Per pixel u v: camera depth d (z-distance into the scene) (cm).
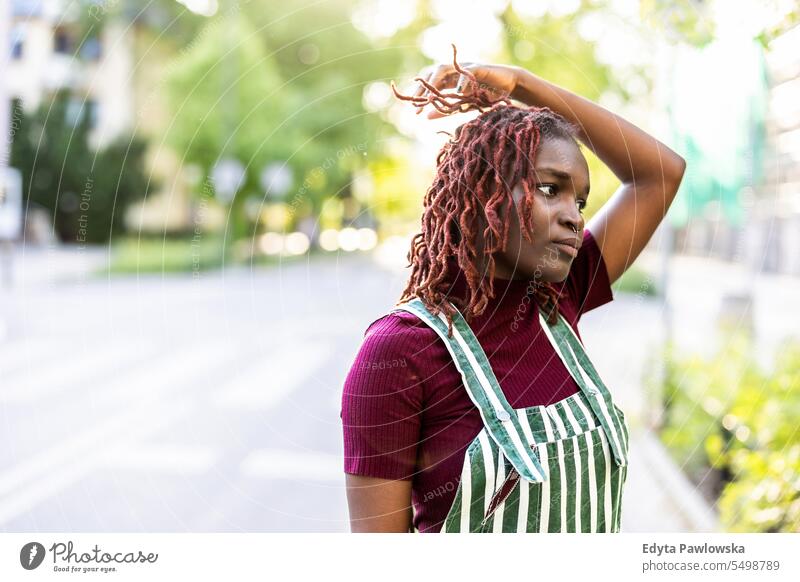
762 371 296
